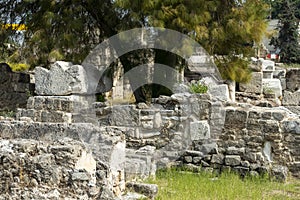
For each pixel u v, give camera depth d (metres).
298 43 39.72
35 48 14.82
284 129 10.22
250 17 14.05
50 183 6.02
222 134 10.55
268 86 17.83
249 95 16.97
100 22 14.65
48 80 10.64
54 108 10.35
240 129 10.43
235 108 10.80
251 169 10.10
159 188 8.48
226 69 14.72
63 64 10.73
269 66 18.44
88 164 6.45
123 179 7.70
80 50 14.00
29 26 14.97
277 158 10.22
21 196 6.04
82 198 5.93
